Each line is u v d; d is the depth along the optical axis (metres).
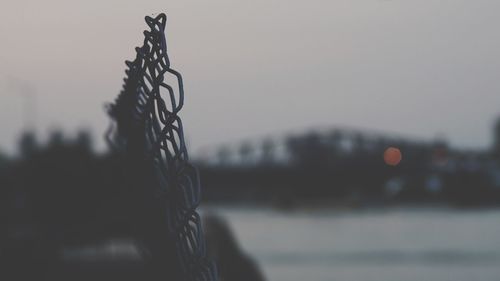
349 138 146.38
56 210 22.97
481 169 122.69
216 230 19.11
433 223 80.44
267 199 148.25
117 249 24.47
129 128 3.84
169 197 3.11
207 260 2.92
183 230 3.01
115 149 4.50
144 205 3.71
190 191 2.92
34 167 22.12
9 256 20.09
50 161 20.06
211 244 16.52
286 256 40.72
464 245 48.44
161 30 2.83
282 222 88.31
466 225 75.19
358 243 51.78
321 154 146.62
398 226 75.06
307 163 146.38
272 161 146.12
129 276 19.11
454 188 124.94
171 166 2.93
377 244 50.75
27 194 25.19
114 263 21.78
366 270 33.28
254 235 62.62
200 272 2.93
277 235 62.56
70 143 16.47
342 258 39.31
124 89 3.67
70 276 19.55
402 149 143.12
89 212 22.77
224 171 143.12
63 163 17.12
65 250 24.08
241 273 14.73
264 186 147.00
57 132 20.19
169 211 3.16
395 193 142.12
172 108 2.87
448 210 116.69
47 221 23.81
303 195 144.88
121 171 4.45
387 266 34.91
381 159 144.75
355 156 146.50
